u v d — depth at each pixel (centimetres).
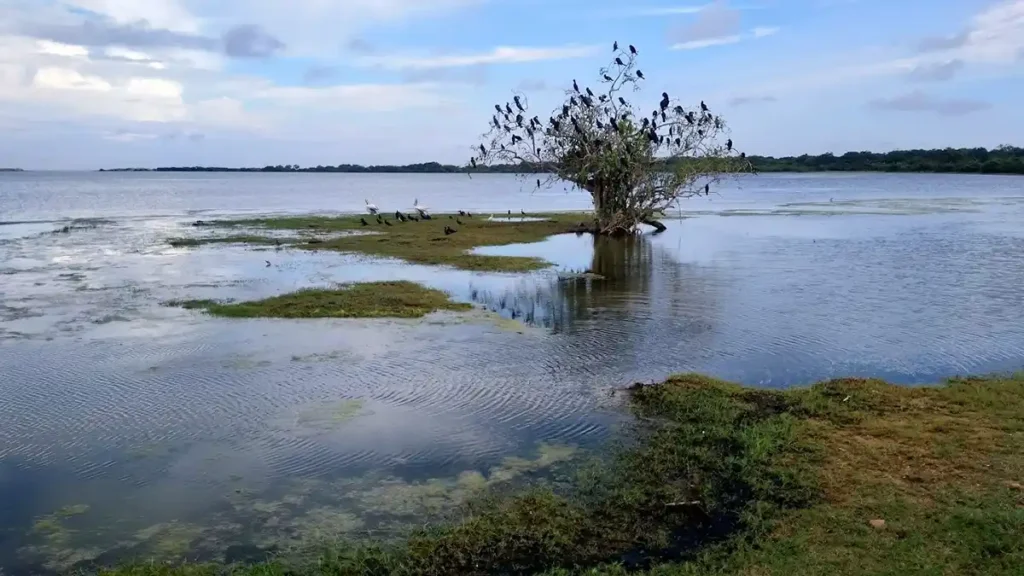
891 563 609
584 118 3506
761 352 1323
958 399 1008
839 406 992
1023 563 598
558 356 1302
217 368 1246
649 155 3494
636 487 780
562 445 909
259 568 636
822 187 10662
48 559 676
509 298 1852
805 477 775
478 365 1251
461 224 3947
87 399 1102
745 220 4419
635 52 3366
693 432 916
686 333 1462
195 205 6588
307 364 1264
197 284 2058
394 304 1719
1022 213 4834
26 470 869
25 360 1299
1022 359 1257
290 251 2822
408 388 1137
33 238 3325
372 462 873
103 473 858
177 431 979
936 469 786
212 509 766
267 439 948
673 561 646
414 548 672
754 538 666
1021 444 845
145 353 1338
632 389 1108
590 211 5031
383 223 4016
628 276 2202
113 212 5406
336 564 644
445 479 823
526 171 5094
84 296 1875
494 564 650
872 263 2439
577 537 690
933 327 1492
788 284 2030
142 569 644
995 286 1969
